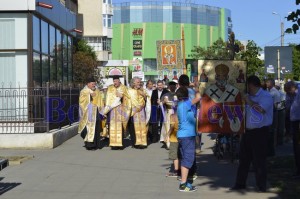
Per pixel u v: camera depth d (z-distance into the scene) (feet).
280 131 56.03
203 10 383.45
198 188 31.86
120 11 373.40
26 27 57.06
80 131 52.03
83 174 37.04
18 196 29.78
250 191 30.78
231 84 38.14
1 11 56.49
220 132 38.04
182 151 31.22
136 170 38.65
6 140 51.01
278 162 42.14
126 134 58.75
